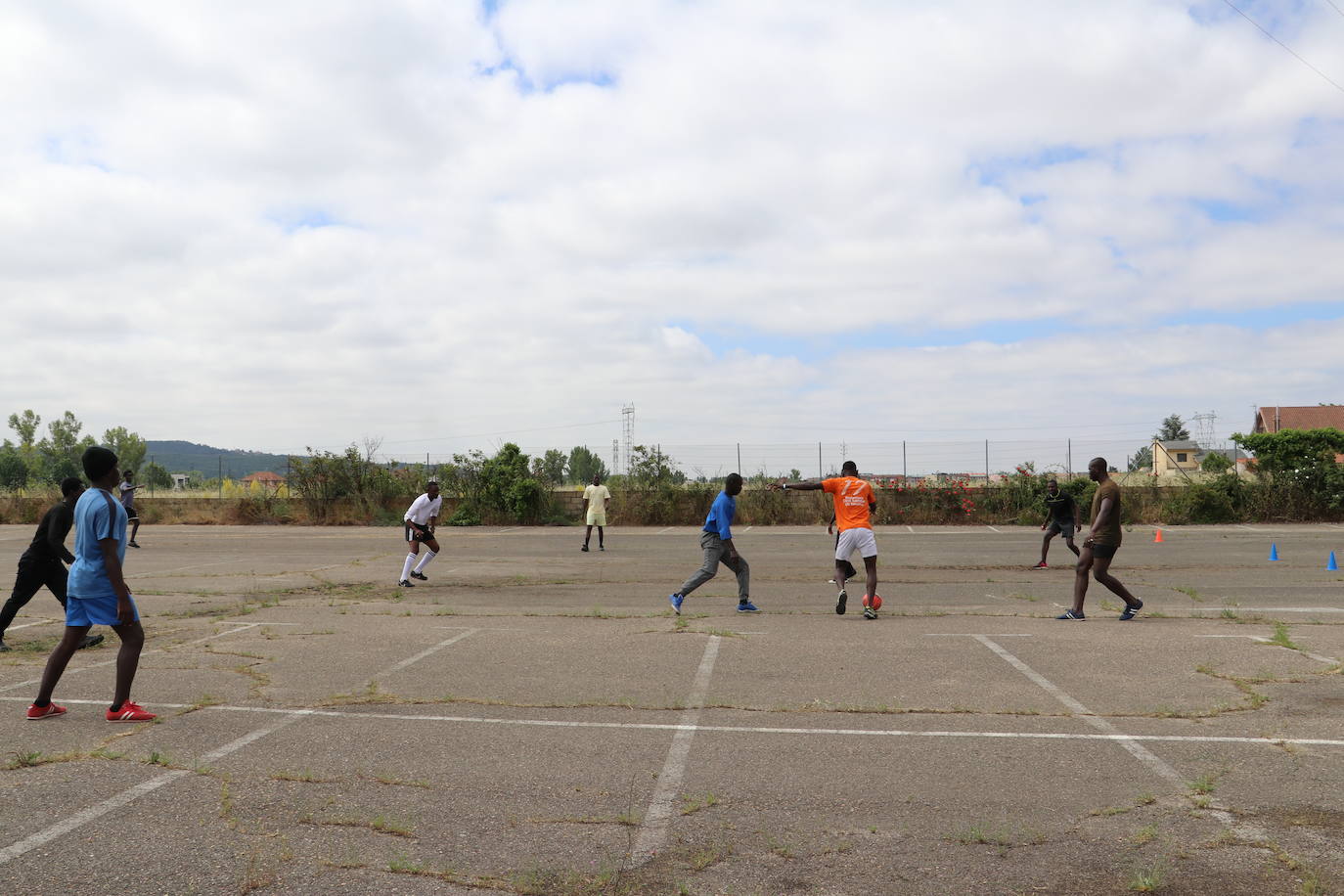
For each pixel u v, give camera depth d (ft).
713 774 17.04
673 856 13.35
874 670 25.77
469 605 39.75
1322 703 21.86
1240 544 69.36
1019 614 36.11
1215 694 22.71
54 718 21.04
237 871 12.80
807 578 50.08
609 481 103.30
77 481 30.58
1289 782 16.42
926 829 14.35
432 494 47.47
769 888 12.30
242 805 15.39
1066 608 37.86
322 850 13.53
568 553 67.21
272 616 36.55
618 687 24.02
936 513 97.19
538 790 16.16
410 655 28.22
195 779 16.72
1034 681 24.32
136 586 47.44
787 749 18.56
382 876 12.63
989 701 22.24
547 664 26.86
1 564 61.00
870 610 35.17
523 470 102.63
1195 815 14.85
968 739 19.13
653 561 60.29
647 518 100.68
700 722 20.61
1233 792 15.89
